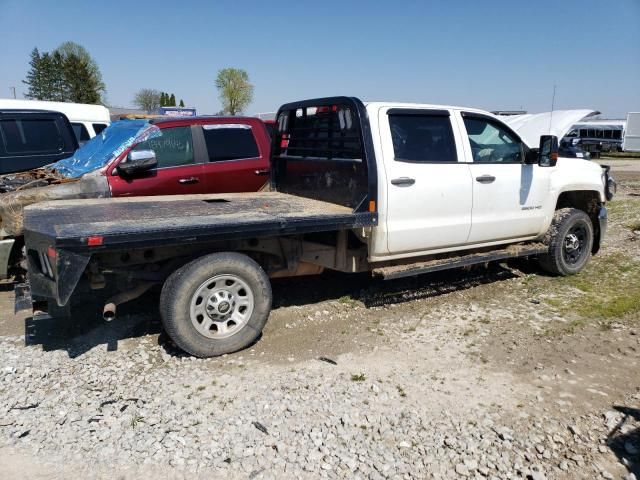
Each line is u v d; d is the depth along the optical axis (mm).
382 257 5082
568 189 6453
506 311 5363
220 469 2906
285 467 2924
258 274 4355
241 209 4914
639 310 5344
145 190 6250
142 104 70750
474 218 5559
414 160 5113
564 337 4719
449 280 6359
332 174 5336
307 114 5840
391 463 2965
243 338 4359
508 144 5898
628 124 37438
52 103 11500
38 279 3871
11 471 2881
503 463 2977
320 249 5102
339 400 3615
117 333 4742
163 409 3486
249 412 3457
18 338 4648
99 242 3598
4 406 3521
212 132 6824
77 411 3461
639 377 3992
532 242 6430
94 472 2879
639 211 11484
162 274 4332
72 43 67438
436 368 4121
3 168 7762
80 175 6055
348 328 4926
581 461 3002
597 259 7367
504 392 3754
